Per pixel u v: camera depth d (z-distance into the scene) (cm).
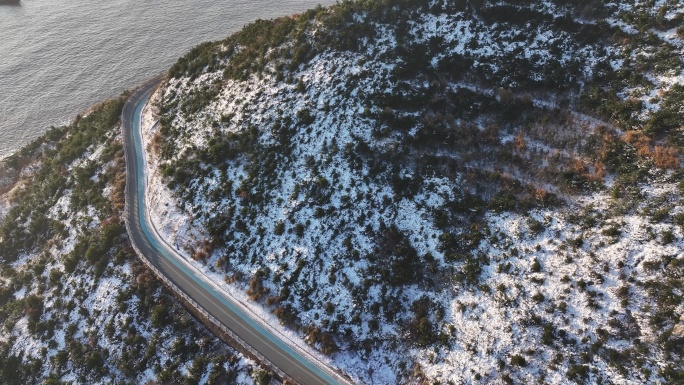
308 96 5762
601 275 3791
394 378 3969
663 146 4362
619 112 4784
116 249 5119
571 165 4653
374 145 5216
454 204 4722
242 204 5162
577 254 4009
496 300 4025
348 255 4606
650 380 3197
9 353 4675
